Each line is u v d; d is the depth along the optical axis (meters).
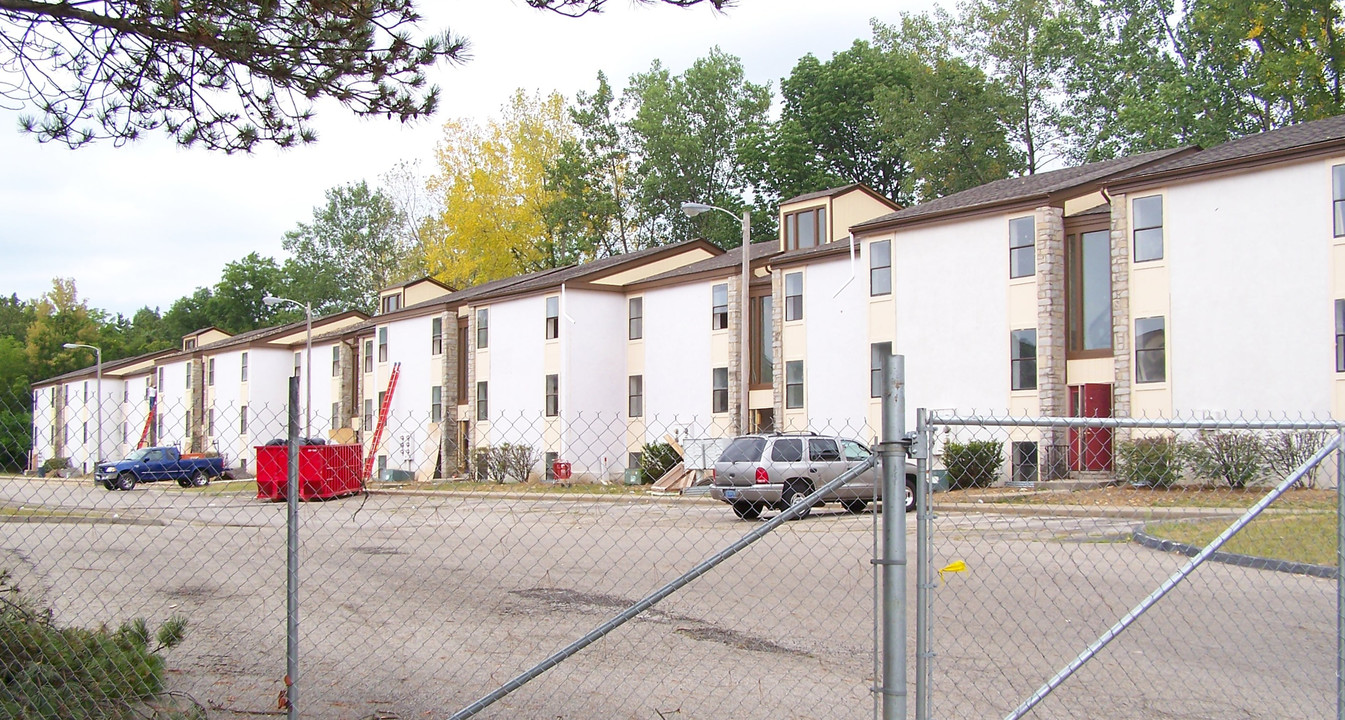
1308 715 5.92
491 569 12.30
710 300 38.12
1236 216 23.55
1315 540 11.75
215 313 100.94
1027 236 27.14
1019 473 24.97
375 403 53.38
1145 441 19.81
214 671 7.36
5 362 86.31
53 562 13.68
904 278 29.70
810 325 33.72
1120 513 11.58
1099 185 27.16
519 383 42.72
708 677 6.95
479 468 37.88
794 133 58.25
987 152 49.62
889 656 4.39
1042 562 11.58
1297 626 8.22
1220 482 19.00
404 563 13.05
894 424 4.46
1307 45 38.22
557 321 40.94
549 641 8.20
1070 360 26.92
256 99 7.12
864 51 60.09
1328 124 24.25
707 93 63.78
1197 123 41.66
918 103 50.22
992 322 27.70
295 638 4.91
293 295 90.50
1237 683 6.60
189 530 17.97
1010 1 48.12
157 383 71.00
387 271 85.62
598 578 11.45
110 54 6.75
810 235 36.53
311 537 16.70
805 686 6.70
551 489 29.48
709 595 10.11
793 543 14.54
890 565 4.42
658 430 39.75
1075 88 48.09
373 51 6.81
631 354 41.28
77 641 6.17
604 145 64.62
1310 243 22.42
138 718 5.87
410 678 7.12
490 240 60.12
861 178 59.84
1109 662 7.16
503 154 60.81
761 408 36.56
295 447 4.92
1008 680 6.68
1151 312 24.81
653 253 42.53
